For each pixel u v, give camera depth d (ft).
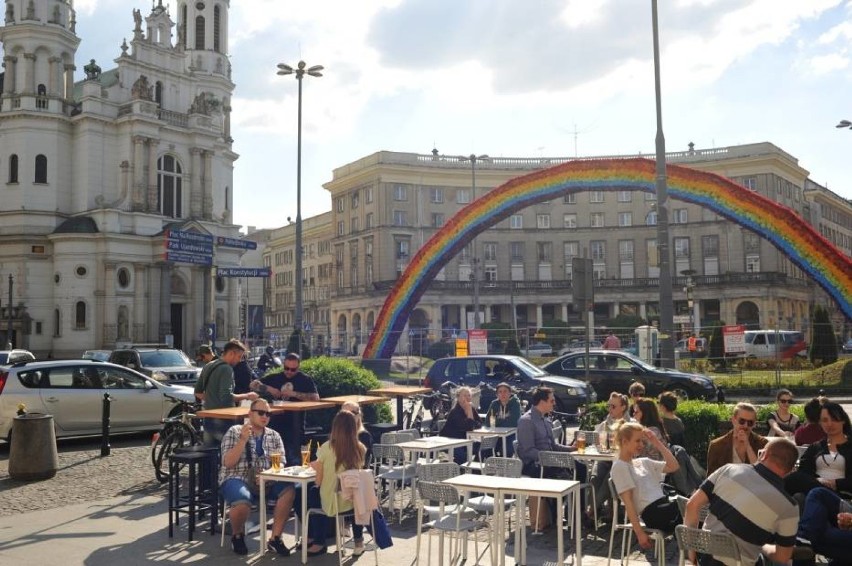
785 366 109.09
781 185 281.13
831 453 27.86
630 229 287.48
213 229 209.36
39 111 194.18
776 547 20.06
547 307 294.25
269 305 402.93
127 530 32.99
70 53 206.69
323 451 27.63
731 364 109.60
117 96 203.51
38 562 28.27
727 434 27.96
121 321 187.83
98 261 187.42
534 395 35.86
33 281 190.08
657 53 73.82
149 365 87.71
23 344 186.09
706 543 20.02
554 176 94.38
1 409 54.49
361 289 290.15
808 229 80.64
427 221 287.48
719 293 271.08
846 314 79.82
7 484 43.80
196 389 38.34
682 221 282.15
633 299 281.74
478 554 29.22
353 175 295.69
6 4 198.80
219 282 213.05
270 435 31.76
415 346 165.17
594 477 32.37
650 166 88.69
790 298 277.03
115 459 52.44
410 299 105.91
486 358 72.90
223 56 231.50
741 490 20.07
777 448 20.27
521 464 30.99
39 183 194.08
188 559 28.66
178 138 206.59
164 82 213.25
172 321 202.80
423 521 34.86
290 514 32.71
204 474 35.24
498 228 290.35
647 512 25.08
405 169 283.59
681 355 142.51
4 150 195.21
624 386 73.77
